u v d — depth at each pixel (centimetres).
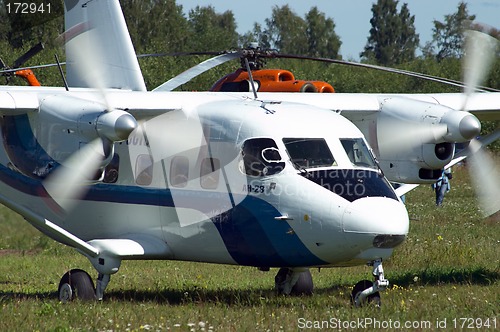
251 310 3322
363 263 3322
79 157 3466
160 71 12538
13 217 3916
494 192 4025
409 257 4994
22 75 4969
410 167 3872
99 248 3572
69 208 3947
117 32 4869
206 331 2952
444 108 3784
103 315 3231
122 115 3350
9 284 4403
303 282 3869
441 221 6850
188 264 5147
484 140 4031
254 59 4866
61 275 4706
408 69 14912
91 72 3959
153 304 3534
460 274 4366
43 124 3634
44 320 3155
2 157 4106
